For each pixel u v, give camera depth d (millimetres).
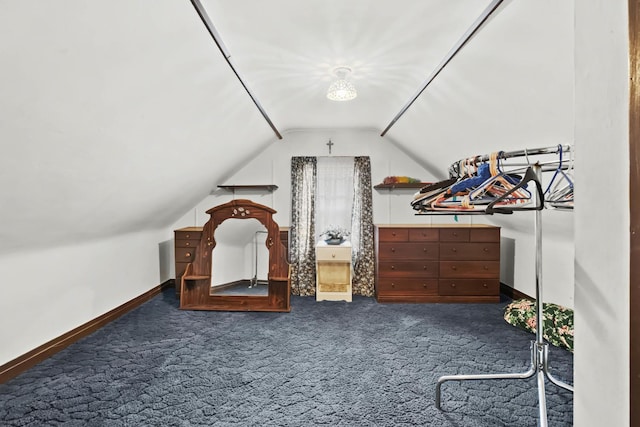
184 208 4652
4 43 1169
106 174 2344
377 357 2682
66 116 1638
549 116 2094
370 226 4809
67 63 1396
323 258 4277
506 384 2289
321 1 1738
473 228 4109
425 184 4672
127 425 1865
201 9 1636
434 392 2197
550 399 2105
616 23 604
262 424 1880
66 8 1196
